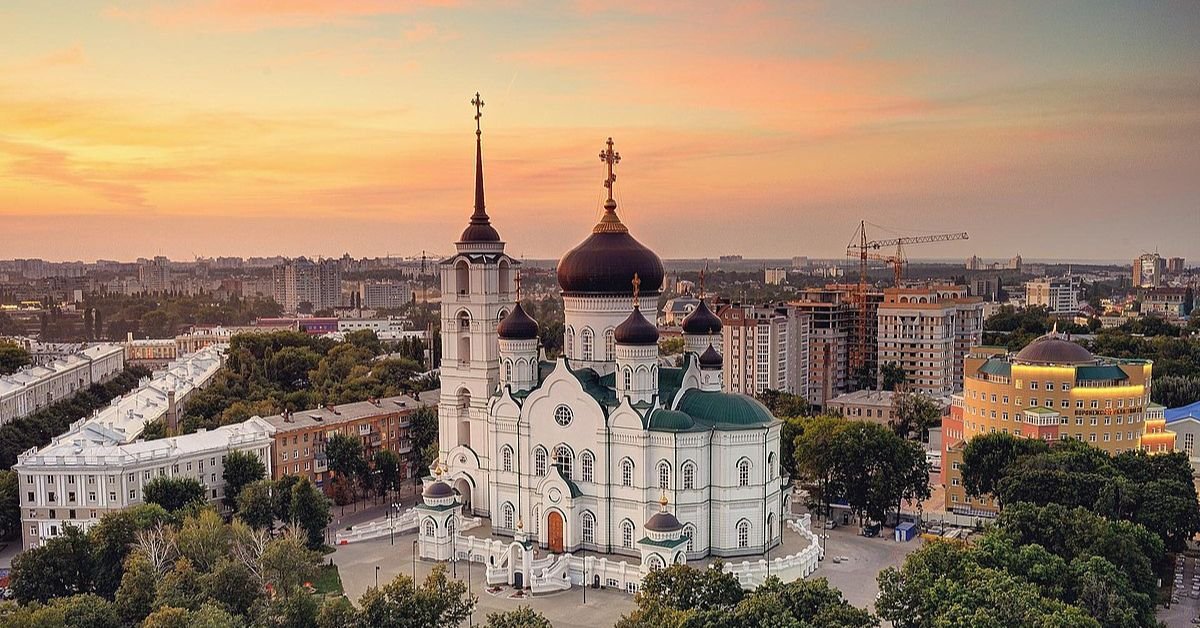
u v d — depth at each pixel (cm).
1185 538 15900
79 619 11488
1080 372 19475
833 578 15388
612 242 16738
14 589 13400
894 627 11344
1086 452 17138
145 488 17375
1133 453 17438
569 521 15800
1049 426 19275
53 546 13712
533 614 10656
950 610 10475
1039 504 15662
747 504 15600
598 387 16512
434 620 11262
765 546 15762
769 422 15812
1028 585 11294
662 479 15350
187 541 13925
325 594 14238
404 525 18675
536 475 16488
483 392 17800
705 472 15475
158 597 12106
